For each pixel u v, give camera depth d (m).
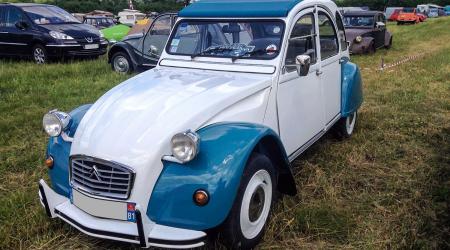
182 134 2.97
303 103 4.43
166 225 3.05
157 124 3.20
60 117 3.58
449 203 4.08
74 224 3.21
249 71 4.04
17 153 5.41
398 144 5.68
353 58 14.20
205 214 2.98
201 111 3.33
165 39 10.16
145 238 3.01
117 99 3.57
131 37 11.23
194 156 2.99
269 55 4.03
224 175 3.00
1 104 7.49
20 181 4.70
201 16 4.44
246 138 3.21
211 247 3.39
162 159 3.09
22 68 10.88
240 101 3.63
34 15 12.52
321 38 4.87
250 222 3.35
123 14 32.81
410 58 13.39
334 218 3.85
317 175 4.70
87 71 10.74
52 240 3.58
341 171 4.86
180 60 4.43
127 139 3.14
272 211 3.83
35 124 6.45
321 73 4.79
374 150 5.47
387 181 4.61
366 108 7.41
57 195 3.46
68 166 3.41
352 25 15.93
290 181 3.87
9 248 3.52
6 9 12.66
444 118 6.74
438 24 30.02
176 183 3.02
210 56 4.30
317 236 3.62
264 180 3.49
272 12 4.10
